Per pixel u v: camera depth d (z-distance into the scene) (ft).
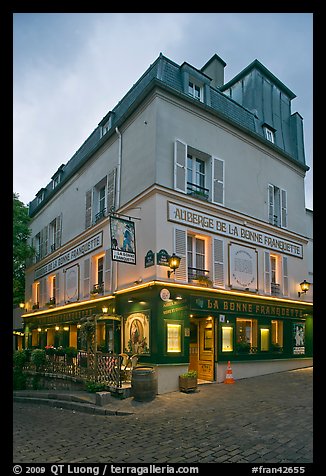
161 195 35.88
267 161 50.67
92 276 48.14
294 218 53.78
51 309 59.57
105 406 28.25
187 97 39.91
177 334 34.96
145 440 20.10
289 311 48.65
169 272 34.81
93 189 50.60
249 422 22.49
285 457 16.67
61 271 58.29
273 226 48.37
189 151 40.73
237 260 42.34
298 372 44.45
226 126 44.93
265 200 48.96
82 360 36.04
